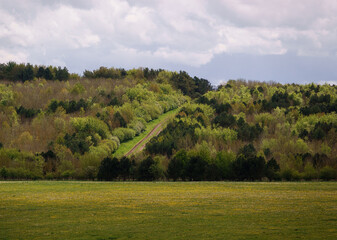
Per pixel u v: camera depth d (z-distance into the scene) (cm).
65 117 11788
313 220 2580
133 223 2520
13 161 6900
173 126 10900
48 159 6944
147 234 2212
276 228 2334
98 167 6556
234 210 3005
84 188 4791
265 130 10494
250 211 2955
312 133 9838
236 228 2348
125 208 3128
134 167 6378
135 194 4112
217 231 2272
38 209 3077
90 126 10631
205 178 6303
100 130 10706
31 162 6862
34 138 9681
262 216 2741
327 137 9556
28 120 11638
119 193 4209
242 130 9975
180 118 11625
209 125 11031
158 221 2581
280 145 8831
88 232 2270
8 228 2384
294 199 3662
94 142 9750
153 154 8338
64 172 6550
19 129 10281
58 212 2939
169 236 2164
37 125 10588
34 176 6494
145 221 2583
